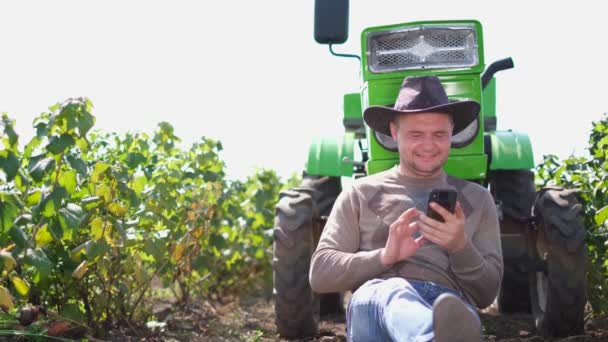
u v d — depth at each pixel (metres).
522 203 5.02
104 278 4.19
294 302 4.21
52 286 4.42
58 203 3.70
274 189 8.10
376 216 2.87
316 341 4.31
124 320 4.57
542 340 4.14
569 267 3.91
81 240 4.19
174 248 4.84
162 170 5.19
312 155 4.68
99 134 4.98
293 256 4.20
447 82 3.86
